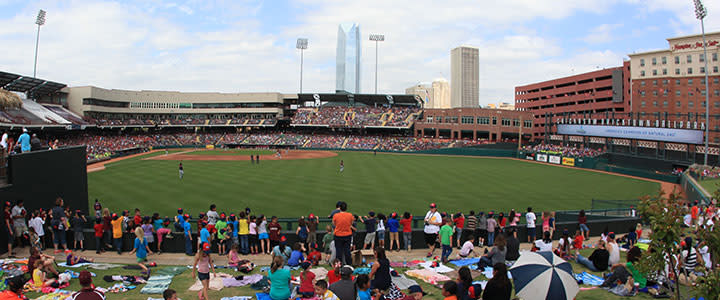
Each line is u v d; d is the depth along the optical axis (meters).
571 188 40.28
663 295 10.41
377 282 9.72
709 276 7.13
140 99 107.69
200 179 42.12
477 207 30.02
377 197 33.00
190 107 114.56
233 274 13.00
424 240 17.19
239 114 116.75
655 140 61.06
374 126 104.38
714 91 80.94
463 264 13.93
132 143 89.06
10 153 16.02
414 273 12.76
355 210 28.17
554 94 115.75
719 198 8.65
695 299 8.41
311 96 116.31
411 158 74.25
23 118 66.75
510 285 7.79
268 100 115.12
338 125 106.69
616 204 28.66
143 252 14.79
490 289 7.75
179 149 96.56
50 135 80.75
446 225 14.19
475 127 99.50
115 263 14.47
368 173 48.97
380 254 9.91
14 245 16.27
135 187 36.59
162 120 109.38
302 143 102.62
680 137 57.97
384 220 16.64
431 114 103.69
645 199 8.42
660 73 87.62
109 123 94.06
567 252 14.81
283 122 120.88
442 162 66.38
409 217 16.41
